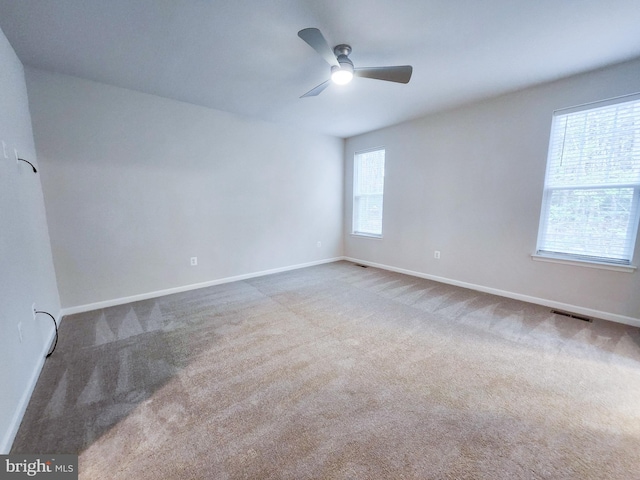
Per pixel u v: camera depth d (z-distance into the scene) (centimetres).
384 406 159
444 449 131
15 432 139
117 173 305
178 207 350
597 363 198
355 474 119
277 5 171
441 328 254
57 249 278
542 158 294
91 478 117
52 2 167
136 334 245
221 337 239
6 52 202
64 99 271
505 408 157
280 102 339
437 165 387
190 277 369
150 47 220
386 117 396
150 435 139
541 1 167
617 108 250
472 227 359
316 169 491
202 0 167
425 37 205
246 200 411
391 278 420
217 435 139
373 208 494
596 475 118
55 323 248
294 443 135
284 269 469
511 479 116
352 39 208
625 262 258
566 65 247
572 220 284
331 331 249
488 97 322
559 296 296
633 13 177
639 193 246
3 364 140
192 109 349
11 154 190
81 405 160
